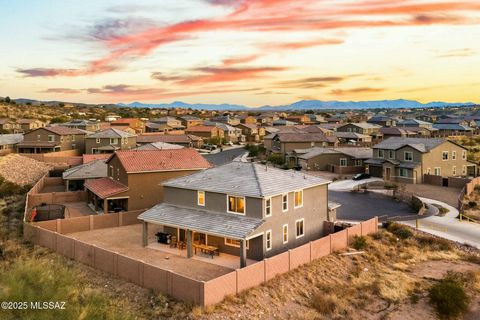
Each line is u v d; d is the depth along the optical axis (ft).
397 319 77.51
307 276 88.12
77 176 162.61
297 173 116.78
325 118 646.74
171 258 95.35
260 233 91.61
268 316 71.26
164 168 142.10
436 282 94.07
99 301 71.82
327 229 118.32
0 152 238.48
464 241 121.70
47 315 61.87
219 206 100.01
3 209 134.51
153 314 68.90
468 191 178.40
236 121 570.46
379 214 147.84
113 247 103.40
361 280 92.27
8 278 71.46
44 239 101.91
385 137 382.63
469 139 352.69
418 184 204.44
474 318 80.64
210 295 69.51
